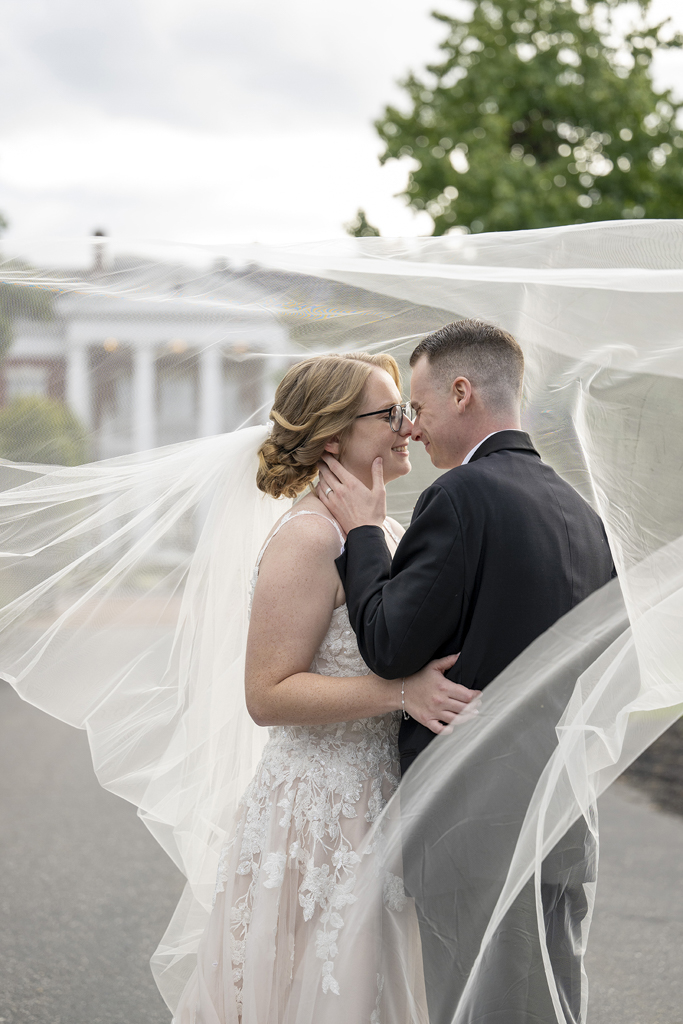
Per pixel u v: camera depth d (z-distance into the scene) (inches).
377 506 84.4
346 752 83.4
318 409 87.8
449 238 98.9
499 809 75.3
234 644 104.1
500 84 570.6
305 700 80.6
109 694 106.3
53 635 104.5
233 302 101.4
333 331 103.8
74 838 196.9
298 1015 78.1
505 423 84.1
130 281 100.0
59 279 99.2
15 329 99.3
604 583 81.4
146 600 104.7
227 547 103.5
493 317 100.7
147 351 101.4
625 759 77.5
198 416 102.7
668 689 79.0
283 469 89.0
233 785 104.7
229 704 104.5
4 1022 119.9
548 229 97.5
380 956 78.5
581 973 78.7
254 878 83.7
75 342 100.3
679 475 94.0
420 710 78.0
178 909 106.6
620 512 95.4
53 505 101.8
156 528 103.5
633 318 94.4
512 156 548.1
